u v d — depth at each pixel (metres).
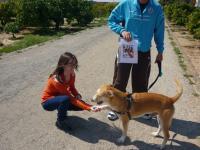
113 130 2.53
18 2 10.82
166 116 2.22
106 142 2.34
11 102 3.05
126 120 2.29
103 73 4.24
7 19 11.76
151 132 2.52
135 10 2.46
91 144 2.30
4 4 11.75
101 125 2.61
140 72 2.63
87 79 3.91
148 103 2.24
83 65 4.71
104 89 2.23
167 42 7.65
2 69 4.43
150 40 2.55
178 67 4.86
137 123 2.67
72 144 2.29
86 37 8.57
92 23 14.91
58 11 11.08
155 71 4.45
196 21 9.02
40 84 3.68
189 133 2.54
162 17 2.52
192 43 7.86
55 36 8.92
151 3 2.46
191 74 4.47
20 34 10.04
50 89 2.52
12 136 2.38
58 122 2.51
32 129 2.50
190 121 2.76
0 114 2.76
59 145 2.27
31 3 10.64
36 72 4.26
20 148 2.21
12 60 5.12
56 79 2.48
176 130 2.58
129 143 2.34
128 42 2.49
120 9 2.54
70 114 2.80
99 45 6.91
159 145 2.30
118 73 2.63
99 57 5.42
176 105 3.11
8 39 9.02
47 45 6.91
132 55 2.53
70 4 12.52
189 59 5.70
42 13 10.84
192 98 3.34
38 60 5.11
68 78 2.51
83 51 6.04
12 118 2.69
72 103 2.47
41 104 2.76
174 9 14.44
